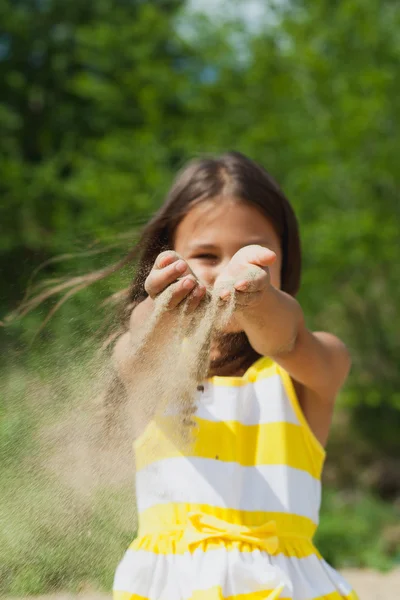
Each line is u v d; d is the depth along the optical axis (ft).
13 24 34.42
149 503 5.30
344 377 5.90
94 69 34.55
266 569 4.90
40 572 4.51
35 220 26.81
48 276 6.98
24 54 35.40
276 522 5.19
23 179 27.32
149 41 27.09
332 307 25.11
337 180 22.99
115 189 22.94
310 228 21.84
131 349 4.67
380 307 24.90
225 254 5.74
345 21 23.07
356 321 24.91
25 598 4.48
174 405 4.82
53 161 27.40
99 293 5.54
